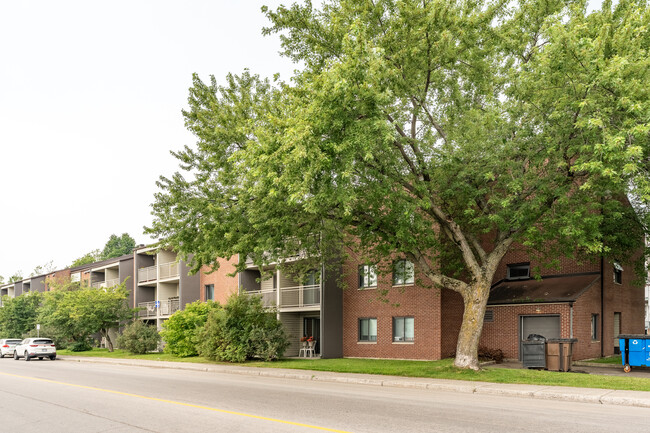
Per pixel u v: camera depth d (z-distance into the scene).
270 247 17.67
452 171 16.75
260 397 13.59
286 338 27.84
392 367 20.88
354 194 14.03
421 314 25.23
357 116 14.32
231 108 18.14
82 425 10.01
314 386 16.56
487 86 17.16
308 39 16.27
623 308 28.50
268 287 34.66
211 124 18.33
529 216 16.52
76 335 45.25
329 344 28.11
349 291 28.91
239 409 11.50
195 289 40.00
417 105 17.19
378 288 27.34
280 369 22.11
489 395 14.06
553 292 23.30
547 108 15.08
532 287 24.69
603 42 12.98
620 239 21.39
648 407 11.80
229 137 17.59
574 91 14.12
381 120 13.51
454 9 15.57
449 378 16.73
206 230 17.92
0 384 18.14
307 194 14.60
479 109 17.33
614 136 12.93
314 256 24.77
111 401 13.21
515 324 24.00
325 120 13.34
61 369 25.91
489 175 15.28
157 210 19.23
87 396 14.35
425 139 17.56
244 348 26.73
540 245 19.42
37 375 21.92
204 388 15.99
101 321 41.91
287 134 12.92
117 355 37.31
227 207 18.33
